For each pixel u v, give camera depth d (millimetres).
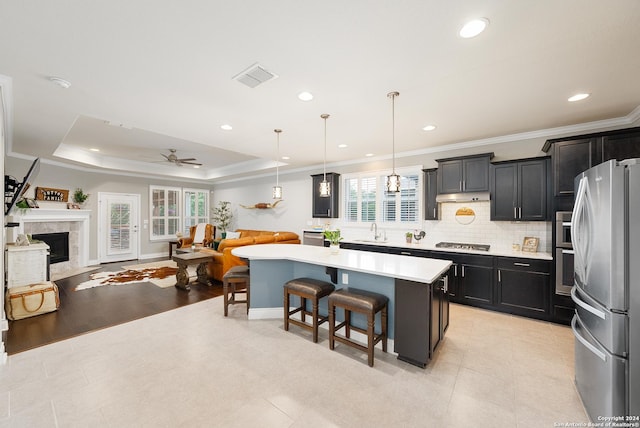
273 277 3473
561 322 3252
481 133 3873
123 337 2891
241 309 3768
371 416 1792
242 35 1769
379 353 2607
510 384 2133
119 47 1891
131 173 7387
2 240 2467
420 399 1957
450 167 4258
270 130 3758
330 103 2836
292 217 6996
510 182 3762
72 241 6312
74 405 1870
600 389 1662
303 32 1739
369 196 5543
